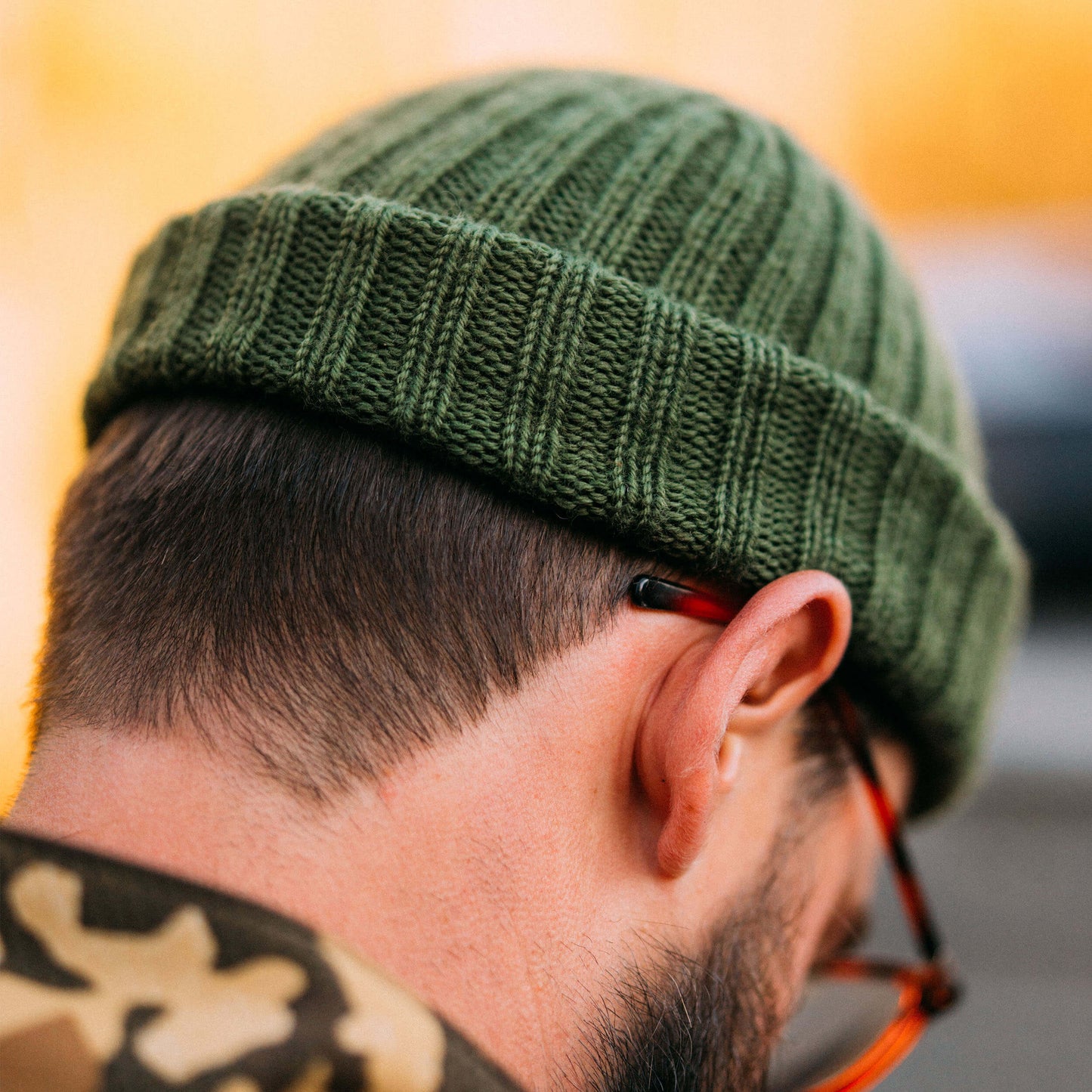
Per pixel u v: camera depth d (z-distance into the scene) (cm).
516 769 55
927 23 598
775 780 68
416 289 58
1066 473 365
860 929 93
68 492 68
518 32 528
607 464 58
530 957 54
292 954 41
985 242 418
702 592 62
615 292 59
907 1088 171
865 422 66
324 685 53
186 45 467
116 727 53
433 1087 40
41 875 42
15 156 434
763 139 74
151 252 69
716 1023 63
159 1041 38
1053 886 229
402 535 56
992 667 86
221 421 60
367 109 77
